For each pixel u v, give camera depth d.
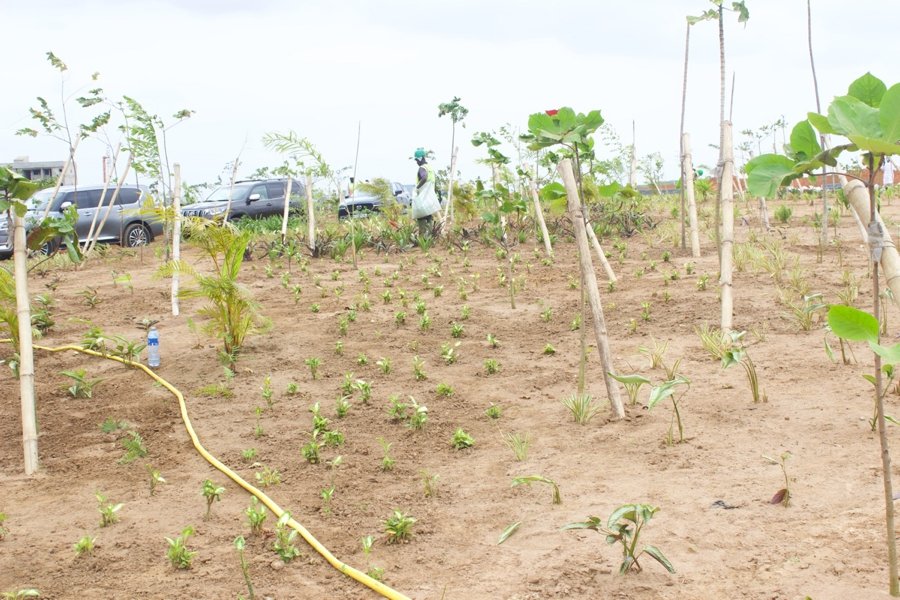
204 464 5.90
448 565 4.17
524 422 6.32
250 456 5.91
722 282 7.87
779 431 5.50
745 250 12.22
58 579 4.25
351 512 4.90
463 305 10.89
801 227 15.88
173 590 4.07
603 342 6.18
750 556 3.95
